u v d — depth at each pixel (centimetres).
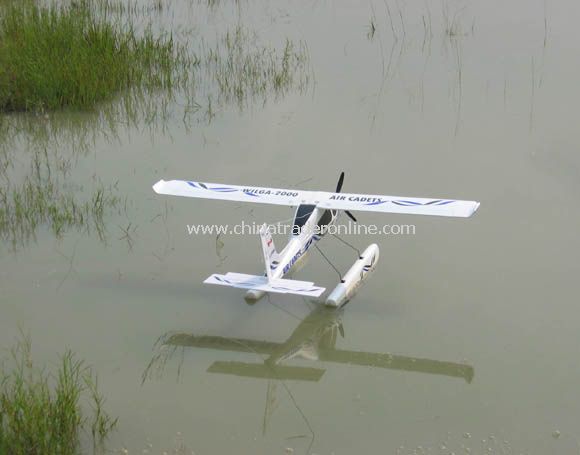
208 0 3306
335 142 1950
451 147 1905
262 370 1140
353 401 1061
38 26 2491
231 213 1641
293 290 1184
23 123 2122
